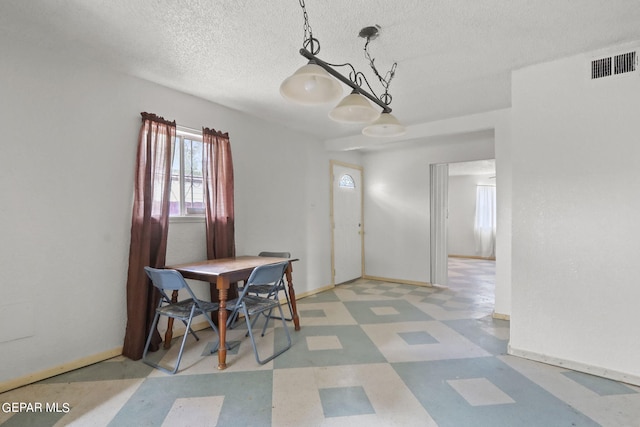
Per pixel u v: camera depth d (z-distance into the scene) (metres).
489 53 2.29
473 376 2.21
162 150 2.78
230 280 2.48
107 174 2.51
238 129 3.54
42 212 2.19
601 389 2.05
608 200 2.21
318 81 1.72
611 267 2.20
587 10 1.81
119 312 2.58
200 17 1.86
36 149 2.16
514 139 2.57
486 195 8.15
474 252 8.27
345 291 4.75
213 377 2.22
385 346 2.72
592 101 2.27
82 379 2.20
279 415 1.79
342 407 1.86
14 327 2.07
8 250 2.05
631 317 2.13
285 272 3.17
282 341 2.85
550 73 2.42
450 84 2.82
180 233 3.00
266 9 1.78
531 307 2.49
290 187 4.23
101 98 2.47
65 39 2.11
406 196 5.29
